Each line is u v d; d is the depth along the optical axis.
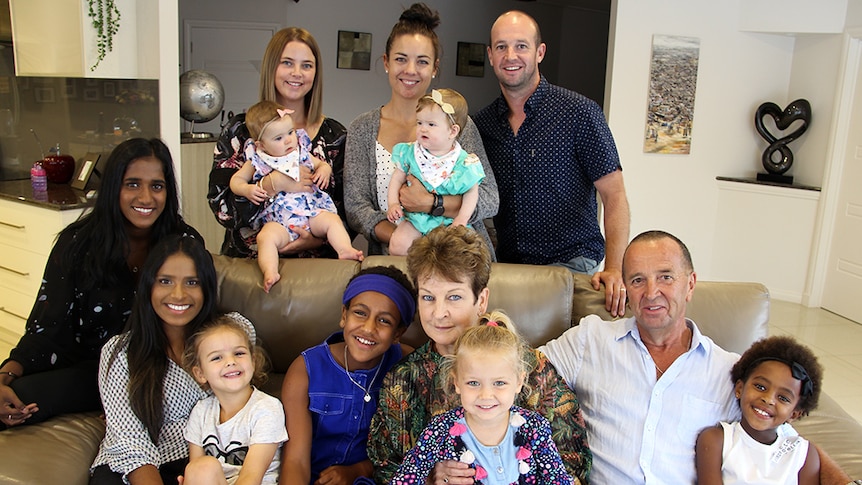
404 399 1.83
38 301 2.14
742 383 1.79
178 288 1.93
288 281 2.30
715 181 6.32
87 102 4.52
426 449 1.66
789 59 6.19
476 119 2.93
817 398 1.71
